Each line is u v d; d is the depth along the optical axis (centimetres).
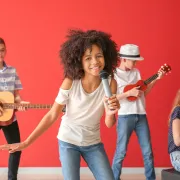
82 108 227
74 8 427
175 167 277
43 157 434
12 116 352
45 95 430
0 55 343
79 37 222
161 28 427
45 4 426
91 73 219
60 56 230
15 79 362
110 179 226
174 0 425
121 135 375
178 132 270
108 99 209
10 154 353
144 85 374
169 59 428
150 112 432
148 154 375
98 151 232
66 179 224
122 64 382
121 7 426
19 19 426
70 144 229
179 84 429
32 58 429
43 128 229
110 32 427
